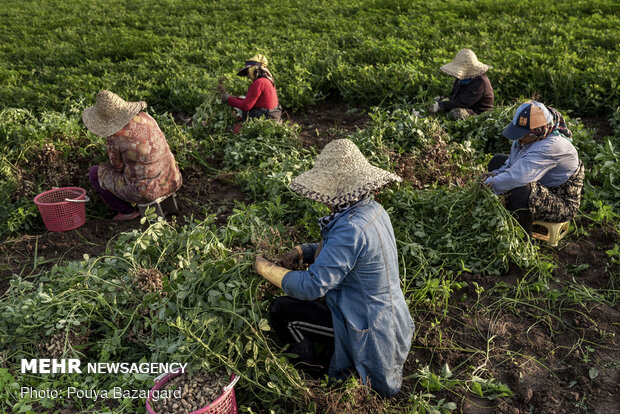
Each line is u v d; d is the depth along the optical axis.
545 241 4.50
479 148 6.01
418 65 7.91
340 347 2.99
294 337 3.13
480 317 3.81
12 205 5.10
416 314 3.81
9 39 12.77
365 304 2.90
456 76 6.20
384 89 7.48
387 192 4.48
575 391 3.22
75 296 3.51
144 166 4.81
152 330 3.32
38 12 16.50
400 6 12.93
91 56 10.76
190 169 5.89
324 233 2.99
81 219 5.05
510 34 10.02
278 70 8.41
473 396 3.23
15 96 7.95
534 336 3.64
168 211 5.25
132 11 15.70
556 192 4.36
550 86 7.21
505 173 4.19
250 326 2.94
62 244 4.82
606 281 4.11
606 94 6.92
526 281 4.10
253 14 13.43
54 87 8.23
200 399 2.79
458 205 4.40
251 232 4.03
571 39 9.27
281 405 3.10
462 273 4.25
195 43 10.95
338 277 2.79
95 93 7.81
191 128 6.56
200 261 3.65
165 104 7.84
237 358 2.94
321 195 2.81
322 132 6.95
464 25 10.67
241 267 3.23
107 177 4.96
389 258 2.90
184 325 2.96
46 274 4.20
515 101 6.95
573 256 4.41
